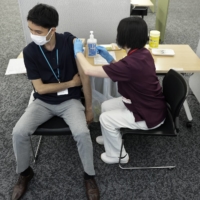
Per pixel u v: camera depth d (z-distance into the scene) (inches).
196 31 161.8
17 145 58.1
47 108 65.4
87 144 58.5
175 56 75.9
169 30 162.9
